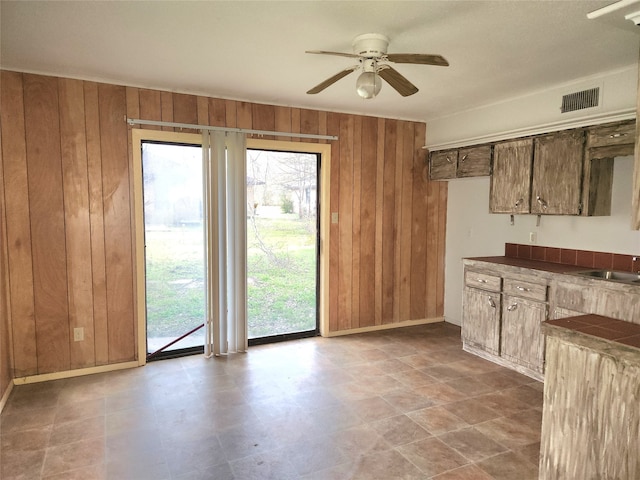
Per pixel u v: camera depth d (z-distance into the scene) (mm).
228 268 4133
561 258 3912
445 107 4449
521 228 4316
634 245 3385
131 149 3689
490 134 4141
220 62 3102
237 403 3131
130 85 3639
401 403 3148
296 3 2199
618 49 2828
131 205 3729
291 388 3395
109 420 2877
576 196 3447
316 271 4750
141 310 3818
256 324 4547
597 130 3307
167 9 2271
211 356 4086
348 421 2883
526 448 2582
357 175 4750
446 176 4855
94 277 3637
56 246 3492
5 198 3303
